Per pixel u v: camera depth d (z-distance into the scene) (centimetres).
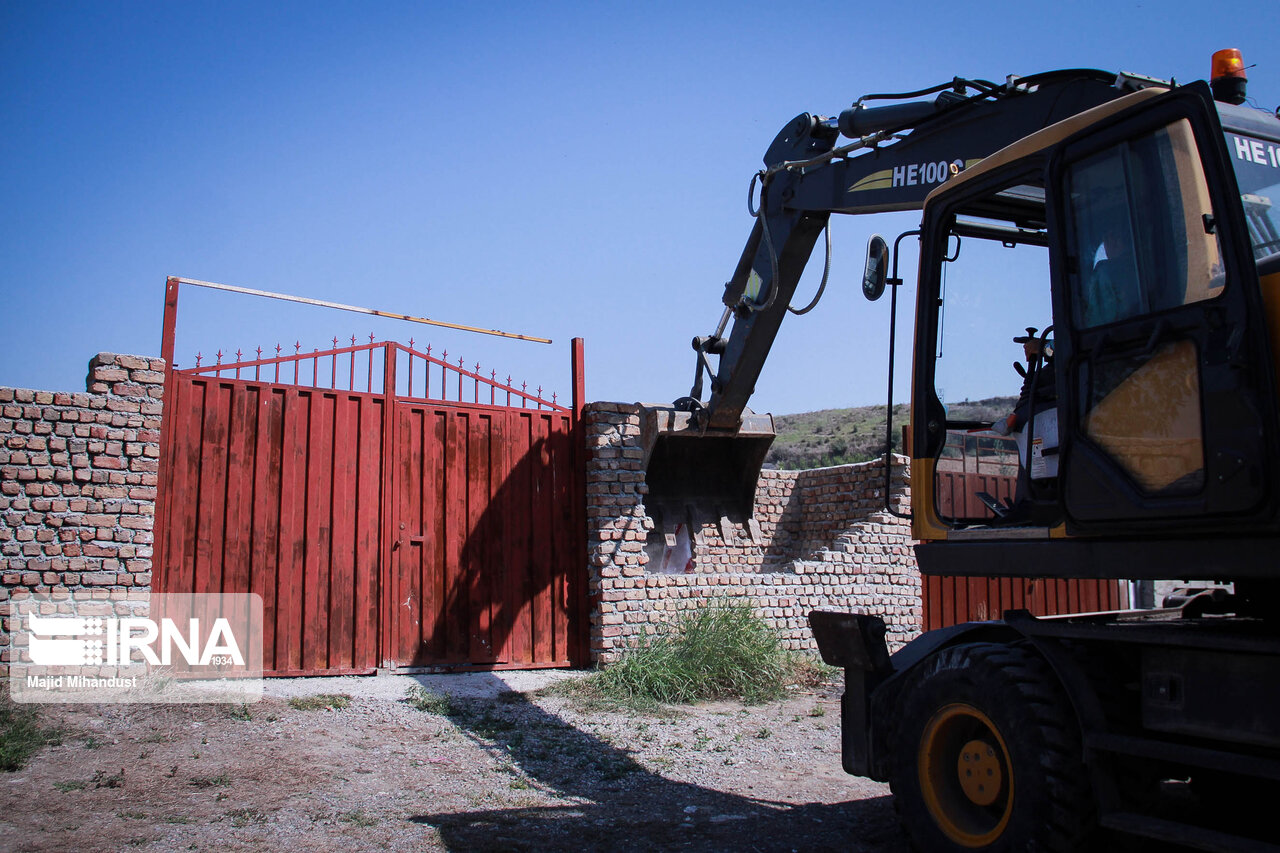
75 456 767
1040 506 474
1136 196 409
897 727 503
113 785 556
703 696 911
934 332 534
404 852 476
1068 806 407
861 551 1195
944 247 537
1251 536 364
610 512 1006
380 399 928
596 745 723
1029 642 461
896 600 1186
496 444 989
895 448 1483
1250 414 354
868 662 531
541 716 802
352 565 895
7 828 476
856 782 648
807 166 771
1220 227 372
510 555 978
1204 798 475
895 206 677
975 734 471
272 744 666
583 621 1004
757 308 863
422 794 584
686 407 1027
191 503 827
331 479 892
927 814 474
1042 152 462
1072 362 429
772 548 1392
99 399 780
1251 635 371
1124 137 415
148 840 471
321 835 496
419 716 772
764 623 1010
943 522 514
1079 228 436
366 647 890
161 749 638
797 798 607
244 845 473
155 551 805
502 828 523
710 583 1042
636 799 594
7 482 742
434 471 949
